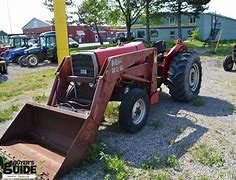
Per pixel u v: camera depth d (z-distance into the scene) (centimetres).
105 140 412
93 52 412
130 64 435
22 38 2158
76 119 358
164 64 574
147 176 319
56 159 339
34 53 1688
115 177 318
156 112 536
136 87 469
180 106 571
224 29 3559
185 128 454
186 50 616
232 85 769
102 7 3058
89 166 339
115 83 399
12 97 763
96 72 407
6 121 538
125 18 2947
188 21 3644
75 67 434
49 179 302
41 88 874
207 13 3391
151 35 3738
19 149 369
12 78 1183
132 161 353
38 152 359
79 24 3269
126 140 412
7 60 1709
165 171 328
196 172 326
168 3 2762
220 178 314
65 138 370
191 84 606
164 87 745
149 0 2725
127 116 418
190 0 2675
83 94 436
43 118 400
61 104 428
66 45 877
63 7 852
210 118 499
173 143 399
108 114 510
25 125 411
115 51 447
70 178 317
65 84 448
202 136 421
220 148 382
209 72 1009
